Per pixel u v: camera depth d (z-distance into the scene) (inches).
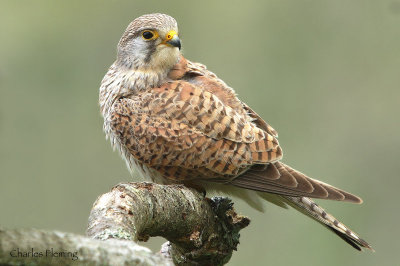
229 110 348.2
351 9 557.3
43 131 548.4
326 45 564.1
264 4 578.2
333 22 563.2
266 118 558.9
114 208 234.1
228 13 580.4
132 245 192.7
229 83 566.9
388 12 549.6
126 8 583.2
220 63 573.3
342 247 501.0
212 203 305.4
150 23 365.4
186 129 343.6
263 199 371.6
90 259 179.9
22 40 575.2
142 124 349.1
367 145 549.3
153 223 259.8
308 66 563.8
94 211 233.1
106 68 574.2
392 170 540.7
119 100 362.6
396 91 555.2
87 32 580.1
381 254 507.8
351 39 560.1
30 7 584.1
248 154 343.9
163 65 364.5
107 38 579.5
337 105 559.2
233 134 343.3
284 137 553.0
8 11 581.0
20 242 171.6
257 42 572.7
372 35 556.1
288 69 565.6
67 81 568.7
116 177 548.1
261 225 514.9
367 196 535.8
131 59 369.1
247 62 570.6
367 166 545.3
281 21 571.8
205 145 341.4
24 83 561.0
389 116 554.9
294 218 513.0
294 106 558.9
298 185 336.2
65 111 559.2
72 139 553.3
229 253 314.8
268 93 563.2
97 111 561.6
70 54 574.2
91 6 583.8
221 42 577.6
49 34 578.6
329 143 551.5
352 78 560.7
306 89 560.7
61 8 583.8
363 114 553.3
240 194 363.3
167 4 582.2
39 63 569.6
